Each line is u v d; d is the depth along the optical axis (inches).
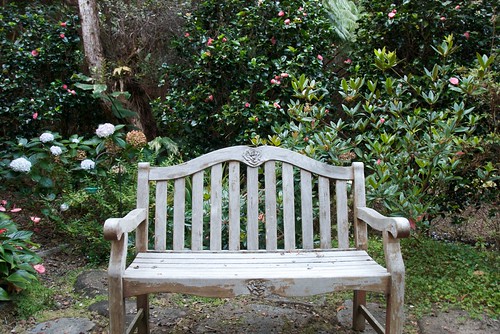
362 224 79.7
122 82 187.8
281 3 149.5
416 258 107.3
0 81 159.8
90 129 183.3
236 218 81.0
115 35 191.9
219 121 147.2
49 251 117.2
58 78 173.9
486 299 90.6
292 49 142.4
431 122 106.6
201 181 81.2
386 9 139.8
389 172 103.4
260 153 82.6
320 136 108.7
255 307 92.9
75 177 137.8
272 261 73.0
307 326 84.6
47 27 171.3
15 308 86.4
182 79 157.8
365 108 110.7
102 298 93.6
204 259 74.2
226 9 156.3
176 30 187.8
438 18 132.6
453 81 106.6
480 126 120.6
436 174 106.0
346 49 172.1
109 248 114.3
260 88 149.2
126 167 129.3
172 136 167.9
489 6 135.9
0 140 157.0
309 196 82.3
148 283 61.3
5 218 101.2
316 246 111.1
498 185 121.3
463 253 110.0
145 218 77.2
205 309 92.2
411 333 81.2
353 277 62.4
